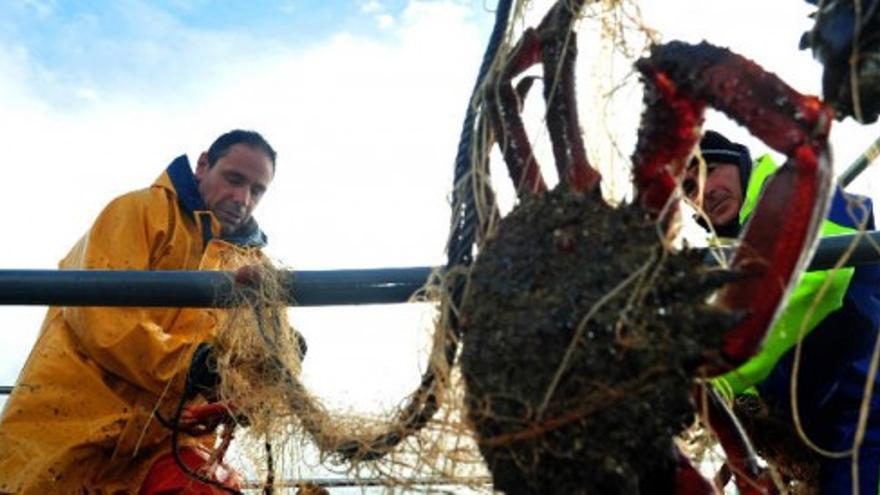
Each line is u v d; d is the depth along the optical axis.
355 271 2.07
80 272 1.98
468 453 1.39
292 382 2.00
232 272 2.05
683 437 1.50
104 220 2.70
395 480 1.50
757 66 1.07
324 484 2.18
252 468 2.31
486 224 1.29
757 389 2.31
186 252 2.75
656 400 1.00
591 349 1.00
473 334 1.08
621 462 1.00
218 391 2.28
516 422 1.02
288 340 2.16
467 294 1.14
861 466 2.21
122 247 2.66
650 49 1.22
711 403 1.39
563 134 1.25
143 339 2.43
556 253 1.08
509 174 1.31
